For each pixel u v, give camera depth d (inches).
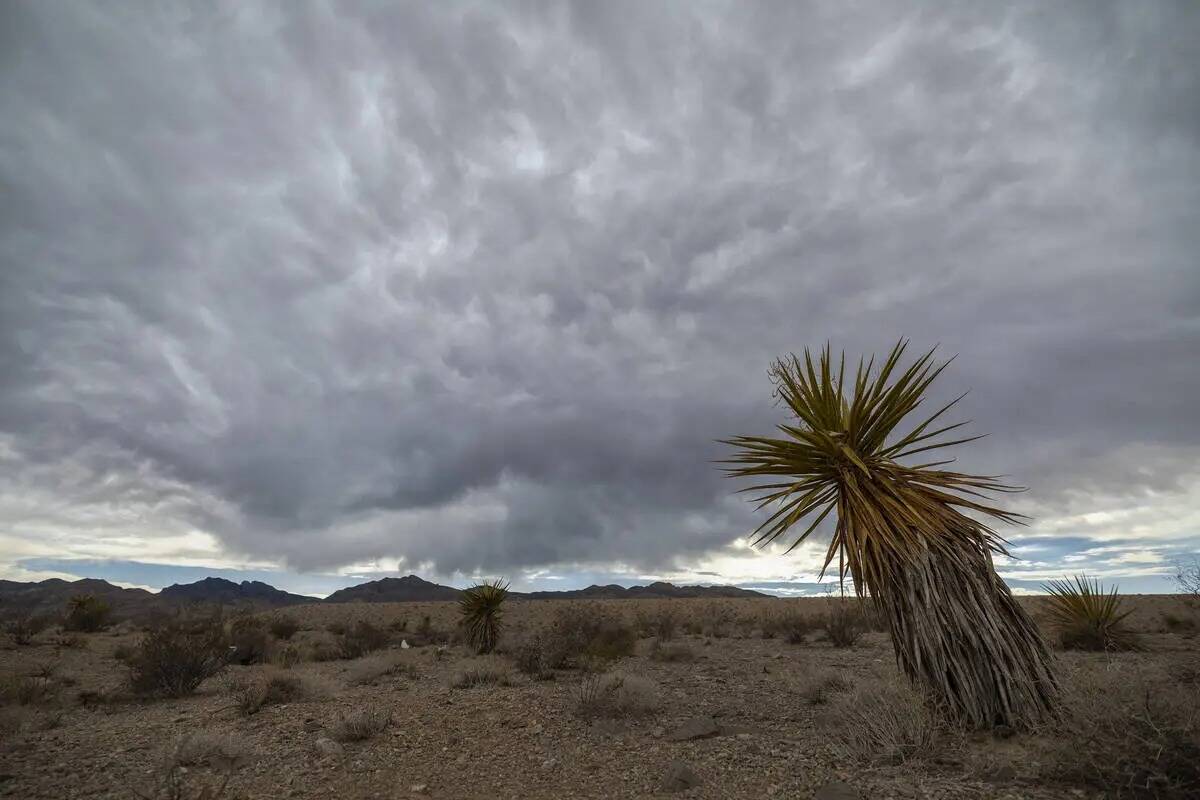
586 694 394.9
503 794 252.2
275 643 933.2
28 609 1035.9
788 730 321.1
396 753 312.0
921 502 307.9
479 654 828.0
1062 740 237.1
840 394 336.8
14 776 281.6
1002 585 299.9
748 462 335.6
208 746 311.1
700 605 1745.8
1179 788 190.4
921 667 290.0
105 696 496.4
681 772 249.3
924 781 226.5
